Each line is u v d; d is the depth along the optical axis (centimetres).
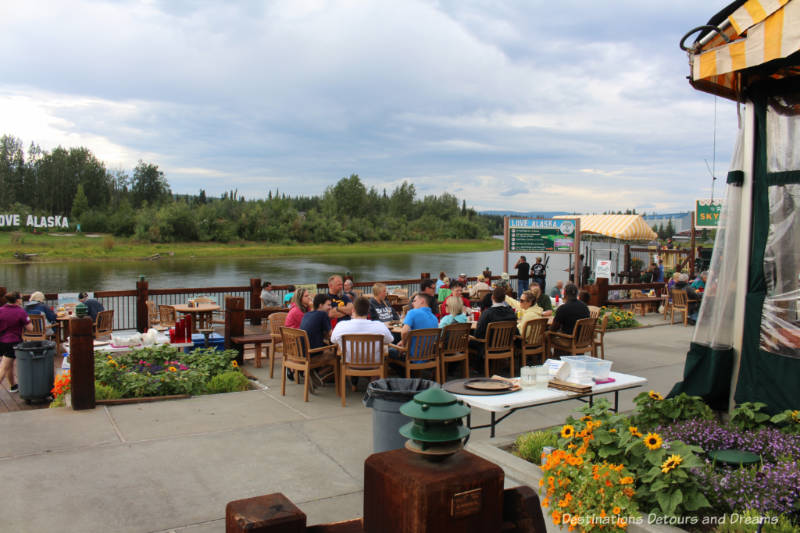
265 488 416
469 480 170
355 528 198
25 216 8094
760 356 459
